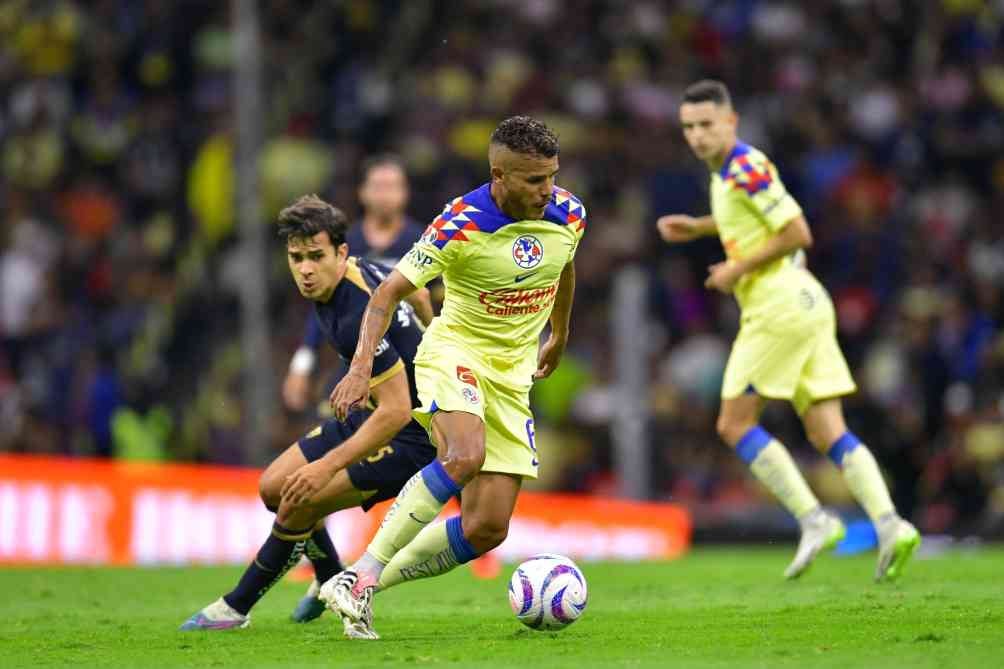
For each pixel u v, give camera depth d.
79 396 46.47
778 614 19.75
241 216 40.53
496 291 18.09
